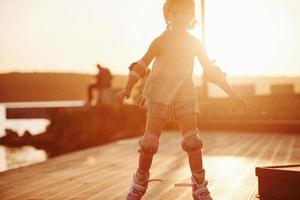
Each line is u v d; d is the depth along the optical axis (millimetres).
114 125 20125
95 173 5656
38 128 31000
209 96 15312
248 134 11891
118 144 9695
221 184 4574
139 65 3172
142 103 3307
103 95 21625
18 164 14711
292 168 3635
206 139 10641
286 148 8117
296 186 3436
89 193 4332
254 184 4531
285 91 19047
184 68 3152
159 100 3121
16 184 4980
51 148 19969
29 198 4191
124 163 6562
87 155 7723
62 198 4137
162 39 3221
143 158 3186
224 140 10227
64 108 22141
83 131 20516
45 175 5590
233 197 3889
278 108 13336
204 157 7059
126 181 4973
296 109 13062
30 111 44531
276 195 3584
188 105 3117
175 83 3115
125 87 3156
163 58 3182
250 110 3238
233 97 3207
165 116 3119
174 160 6699
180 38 3217
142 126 19875
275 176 3564
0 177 5473
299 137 10531
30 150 19656
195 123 3143
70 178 5305
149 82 3193
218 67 3219
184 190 4254
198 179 3158
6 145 21969
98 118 20500
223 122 13312
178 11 3227
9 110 44719
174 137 11266
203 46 3281
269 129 12398
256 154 7320
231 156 7133
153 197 3957
